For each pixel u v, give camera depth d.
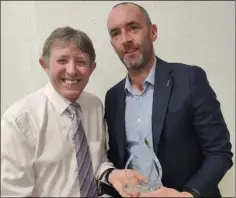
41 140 0.95
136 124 1.09
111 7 1.36
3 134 0.90
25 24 1.36
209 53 1.36
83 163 0.98
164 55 1.37
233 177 1.37
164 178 1.03
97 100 1.15
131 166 1.07
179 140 1.00
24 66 1.37
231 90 1.37
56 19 1.36
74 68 0.95
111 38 1.12
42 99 1.01
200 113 0.99
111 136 1.14
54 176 0.95
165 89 1.03
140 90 1.15
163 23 1.36
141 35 1.06
